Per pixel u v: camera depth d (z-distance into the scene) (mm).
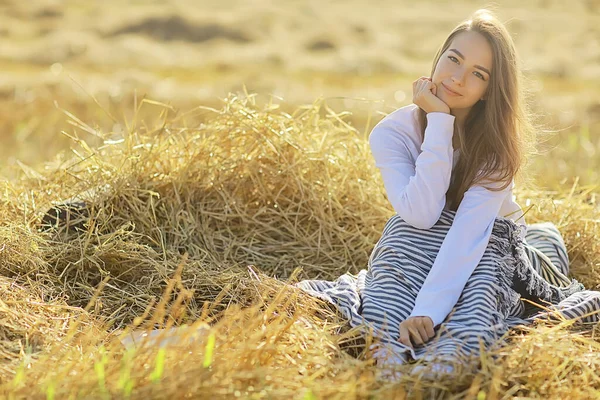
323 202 5086
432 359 3291
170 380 2922
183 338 3176
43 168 5531
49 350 3361
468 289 3646
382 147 3947
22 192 4996
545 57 19297
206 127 5164
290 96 11953
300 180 5078
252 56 18031
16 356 3299
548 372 3273
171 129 5254
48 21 22234
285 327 3369
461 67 3793
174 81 13664
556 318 3719
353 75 16250
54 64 15812
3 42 19172
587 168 7461
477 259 3682
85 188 4879
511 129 3850
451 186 3924
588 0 29594
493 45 3789
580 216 5109
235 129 5129
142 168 5043
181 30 20891
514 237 3832
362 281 3926
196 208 4938
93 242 4457
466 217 3738
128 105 10820
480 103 3932
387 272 3771
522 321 3717
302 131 5336
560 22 25375
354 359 3324
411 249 3807
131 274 4270
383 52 19250
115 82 12383
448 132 3785
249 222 4930
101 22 21641
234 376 2986
